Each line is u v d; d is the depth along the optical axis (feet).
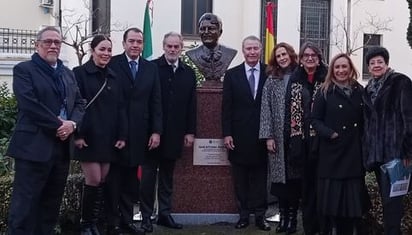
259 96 22.38
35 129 17.79
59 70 18.44
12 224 17.85
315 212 21.22
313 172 21.06
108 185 20.90
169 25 53.57
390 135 18.95
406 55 70.18
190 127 22.67
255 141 22.38
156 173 22.44
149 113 21.45
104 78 20.18
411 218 20.85
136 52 21.11
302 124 20.99
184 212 23.94
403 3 69.72
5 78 53.01
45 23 66.80
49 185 18.63
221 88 23.80
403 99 18.75
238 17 56.08
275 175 21.75
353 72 20.33
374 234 21.61
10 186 21.50
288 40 56.90
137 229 21.76
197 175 23.95
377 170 19.74
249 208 23.17
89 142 19.95
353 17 66.95
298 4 57.26
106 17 53.83
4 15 65.67
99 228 21.06
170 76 22.24
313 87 21.25
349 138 19.92
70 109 18.56
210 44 23.90
